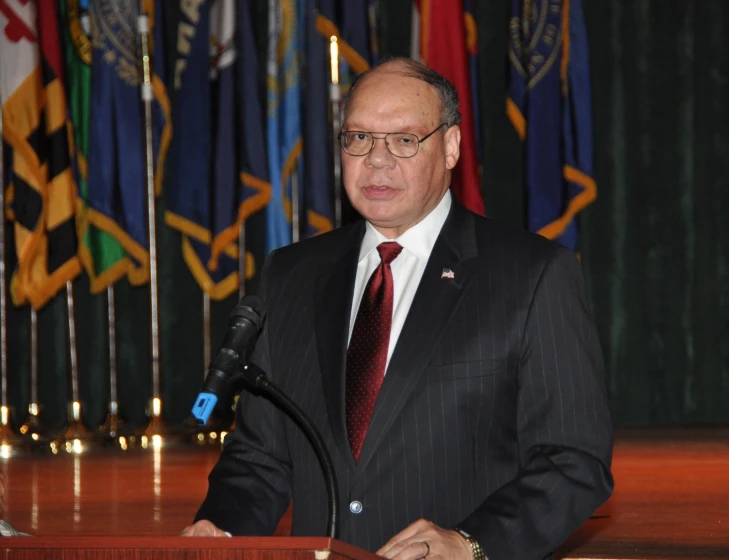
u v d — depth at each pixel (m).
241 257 10.03
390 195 2.81
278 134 9.87
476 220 2.98
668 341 11.25
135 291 11.16
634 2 11.19
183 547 2.07
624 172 11.22
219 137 9.66
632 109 11.21
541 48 9.66
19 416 10.99
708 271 11.21
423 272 2.86
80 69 9.79
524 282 2.79
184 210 9.70
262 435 2.97
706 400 11.24
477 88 9.72
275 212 9.85
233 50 9.67
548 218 9.64
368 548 2.69
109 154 9.59
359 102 2.83
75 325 10.36
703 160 11.19
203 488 7.15
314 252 3.09
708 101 11.16
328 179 9.65
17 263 9.48
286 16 9.84
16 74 9.37
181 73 9.72
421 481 2.69
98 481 7.54
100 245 9.80
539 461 2.66
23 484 7.44
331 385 2.81
